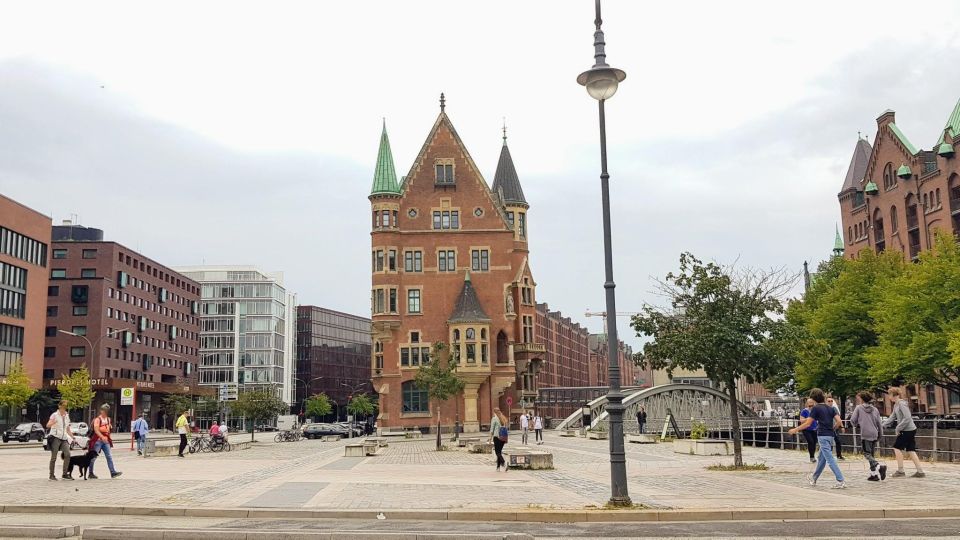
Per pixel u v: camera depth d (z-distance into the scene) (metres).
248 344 171.12
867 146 101.56
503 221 79.44
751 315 26.95
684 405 79.94
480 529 14.45
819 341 27.45
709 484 21.36
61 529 13.48
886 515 15.76
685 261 27.56
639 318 27.62
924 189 79.81
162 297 141.38
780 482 21.67
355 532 13.10
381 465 31.72
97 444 24.53
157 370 138.50
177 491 20.41
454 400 76.44
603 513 15.77
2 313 87.56
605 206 17.67
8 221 88.75
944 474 23.02
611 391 17.14
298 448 51.06
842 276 59.72
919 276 49.72
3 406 82.69
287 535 12.80
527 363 80.69
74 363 115.88
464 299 76.88
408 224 78.81
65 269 120.81
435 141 80.31
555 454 39.50
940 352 47.75
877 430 21.42
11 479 24.48
